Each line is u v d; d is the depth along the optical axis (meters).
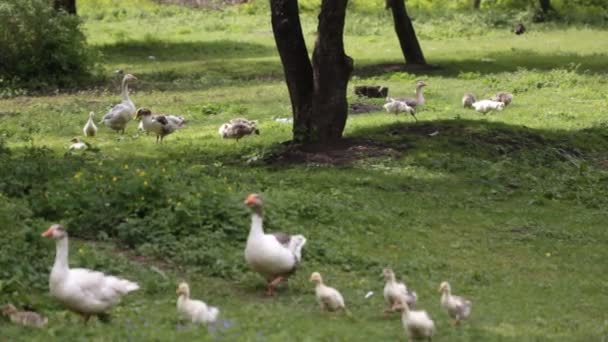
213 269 20.52
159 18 86.00
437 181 30.33
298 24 32.81
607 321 18.38
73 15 54.53
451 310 17.38
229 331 15.69
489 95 47.22
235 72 57.56
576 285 21.42
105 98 47.50
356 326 16.97
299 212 25.14
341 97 33.03
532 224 26.48
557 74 52.28
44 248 20.84
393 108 40.28
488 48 66.81
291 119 40.59
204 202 23.25
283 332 15.72
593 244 25.08
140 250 21.53
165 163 29.81
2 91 49.03
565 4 86.06
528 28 76.75
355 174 30.41
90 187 24.30
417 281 21.03
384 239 24.25
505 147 34.47
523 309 19.20
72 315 16.73
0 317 16.56
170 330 15.70
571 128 38.41
